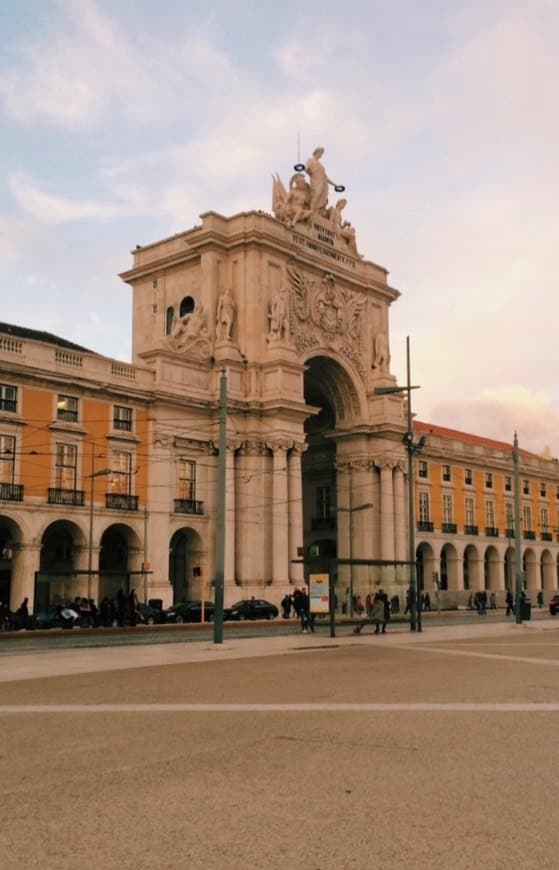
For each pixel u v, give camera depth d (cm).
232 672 969
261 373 2727
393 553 3069
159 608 2312
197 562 2577
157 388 2478
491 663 1035
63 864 309
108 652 1284
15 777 445
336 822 357
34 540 2150
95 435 2341
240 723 601
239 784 425
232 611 2394
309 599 1880
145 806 385
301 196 3005
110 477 2362
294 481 2703
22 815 373
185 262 2936
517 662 1045
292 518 2681
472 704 683
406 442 1980
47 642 1562
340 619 2244
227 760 481
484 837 336
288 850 322
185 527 2538
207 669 1010
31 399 2208
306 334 2931
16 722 617
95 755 498
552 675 890
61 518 2216
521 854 316
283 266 2861
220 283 2809
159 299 3014
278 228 2861
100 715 644
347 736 549
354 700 714
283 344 2728
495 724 590
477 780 428
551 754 489
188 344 2641
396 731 565
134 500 2398
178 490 2536
